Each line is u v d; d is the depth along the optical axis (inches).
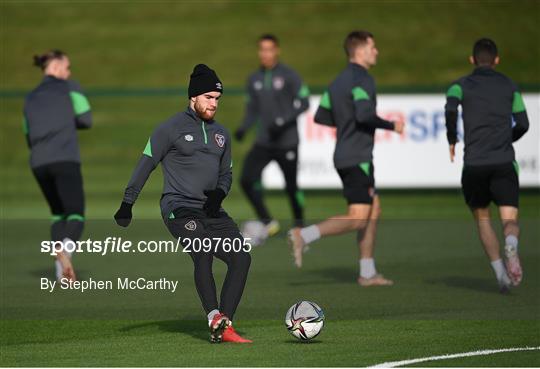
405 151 2341.3
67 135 1438.2
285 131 1878.7
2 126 3353.8
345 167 1349.7
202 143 1027.9
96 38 4104.3
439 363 914.1
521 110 1296.8
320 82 3617.1
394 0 4224.9
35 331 1122.0
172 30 4156.0
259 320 1170.0
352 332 1076.5
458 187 2329.0
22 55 3954.2
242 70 3774.6
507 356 944.9
